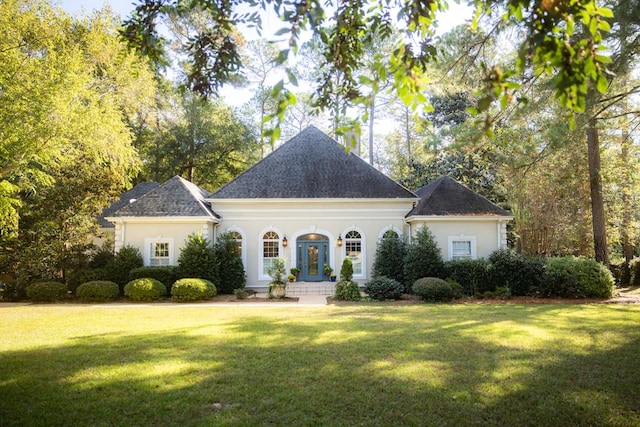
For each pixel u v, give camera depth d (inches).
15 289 690.8
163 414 202.2
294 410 206.5
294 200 813.2
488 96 112.0
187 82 212.1
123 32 196.5
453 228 761.6
